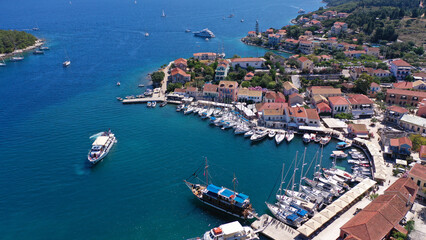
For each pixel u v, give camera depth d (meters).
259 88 190.00
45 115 166.50
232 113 164.50
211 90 185.88
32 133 146.25
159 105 181.25
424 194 93.50
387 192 92.25
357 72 194.00
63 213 96.06
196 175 114.06
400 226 79.31
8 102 185.12
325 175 110.31
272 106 159.75
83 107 177.62
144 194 104.25
